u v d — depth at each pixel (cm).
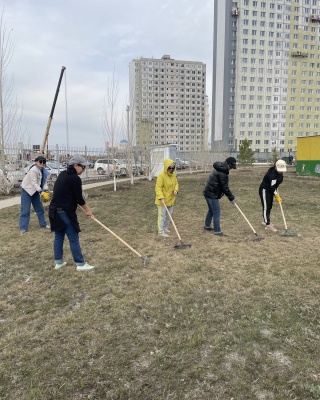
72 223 448
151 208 999
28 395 228
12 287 412
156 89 8425
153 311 343
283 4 7288
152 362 263
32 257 529
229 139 7462
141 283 417
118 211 946
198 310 346
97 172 2516
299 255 518
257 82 7400
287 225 735
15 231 703
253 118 7500
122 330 310
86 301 369
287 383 238
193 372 251
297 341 288
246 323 318
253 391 230
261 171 3062
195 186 1697
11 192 1391
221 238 627
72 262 503
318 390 229
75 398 226
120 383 240
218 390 233
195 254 530
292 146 7819
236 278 429
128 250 559
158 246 580
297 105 7725
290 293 383
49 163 1869
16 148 1417
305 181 1905
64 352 277
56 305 363
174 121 8625
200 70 8688
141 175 2505
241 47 7175
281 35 7381
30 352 276
